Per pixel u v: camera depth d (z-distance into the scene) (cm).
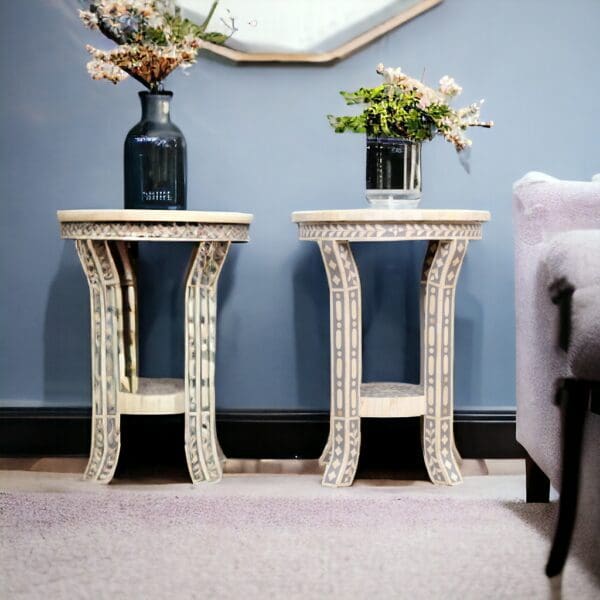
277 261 259
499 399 260
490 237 257
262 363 261
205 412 234
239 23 254
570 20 254
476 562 164
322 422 259
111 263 227
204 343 232
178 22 230
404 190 230
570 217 182
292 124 257
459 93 234
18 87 257
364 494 219
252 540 176
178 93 256
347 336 227
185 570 160
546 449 176
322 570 160
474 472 245
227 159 257
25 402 261
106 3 223
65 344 261
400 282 258
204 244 225
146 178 226
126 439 260
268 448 259
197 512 196
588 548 170
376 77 255
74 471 246
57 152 258
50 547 172
